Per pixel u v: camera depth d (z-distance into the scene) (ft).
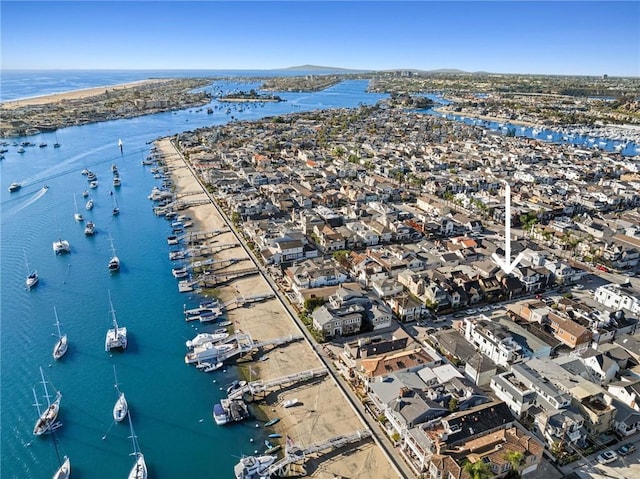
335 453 267.18
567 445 263.90
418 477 244.83
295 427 286.25
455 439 248.93
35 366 346.13
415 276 438.40
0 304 428.97
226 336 375.86
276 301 433.07
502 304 424.46
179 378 334.85
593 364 320.29
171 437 283.59
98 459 268.21
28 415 300.20
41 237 587.27
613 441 270.87
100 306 428.15
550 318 378.32
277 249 505.25
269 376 331.77
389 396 286.66
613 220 611.47
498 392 303.48
